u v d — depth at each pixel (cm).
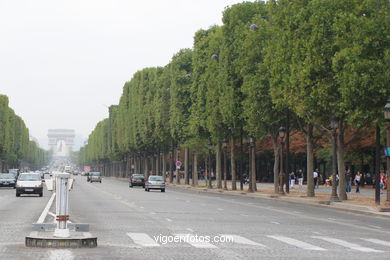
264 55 5306
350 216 3183
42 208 3347
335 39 3866
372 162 7988
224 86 6012
